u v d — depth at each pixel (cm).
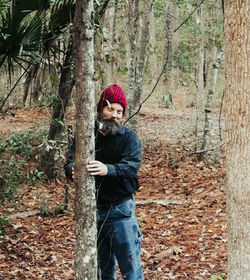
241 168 248
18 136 774
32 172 773
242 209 251
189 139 1275
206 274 478
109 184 314
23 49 511
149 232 638
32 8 494
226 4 246
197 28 1215
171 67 1914
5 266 515
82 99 275
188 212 721
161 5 1277
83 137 277
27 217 709
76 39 273
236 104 246
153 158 1113
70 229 659
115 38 1593
